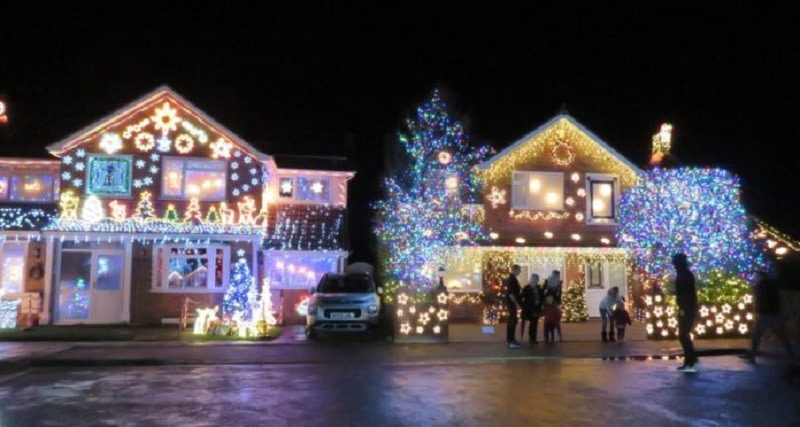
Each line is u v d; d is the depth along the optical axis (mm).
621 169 28719
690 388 11688
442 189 26562
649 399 10633
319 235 26422
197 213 25156
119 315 24719
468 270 27609
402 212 26281
